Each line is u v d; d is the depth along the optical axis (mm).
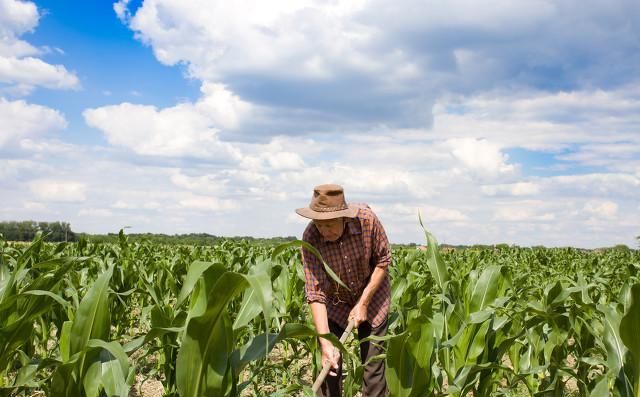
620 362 3281
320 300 4176
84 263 8719
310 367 7023
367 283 4402
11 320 3967
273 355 7746
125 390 2584
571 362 7633
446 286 4039
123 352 2322
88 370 2576
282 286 6680
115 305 7555
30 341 5551
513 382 4168
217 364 2422
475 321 3711
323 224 4066
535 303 4527
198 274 2170
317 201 3971
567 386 6508
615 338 3355
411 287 5770
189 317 2318
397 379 3158
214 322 2324
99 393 2795
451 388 3701
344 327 4496
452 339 3705
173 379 4801
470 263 12156
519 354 5641
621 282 10289
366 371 4258
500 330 4117
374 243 4223
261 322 6773
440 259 4090
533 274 12023
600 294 6723
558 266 16766
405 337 3072
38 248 6656
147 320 8734
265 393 5895
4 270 4949
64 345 2742
